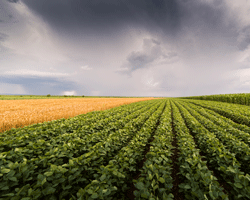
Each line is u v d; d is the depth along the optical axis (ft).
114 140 17.40
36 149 13.88
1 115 40.96
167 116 38.70
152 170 9.75
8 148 15.43
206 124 30.42
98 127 26.12
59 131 22.66
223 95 96.73
